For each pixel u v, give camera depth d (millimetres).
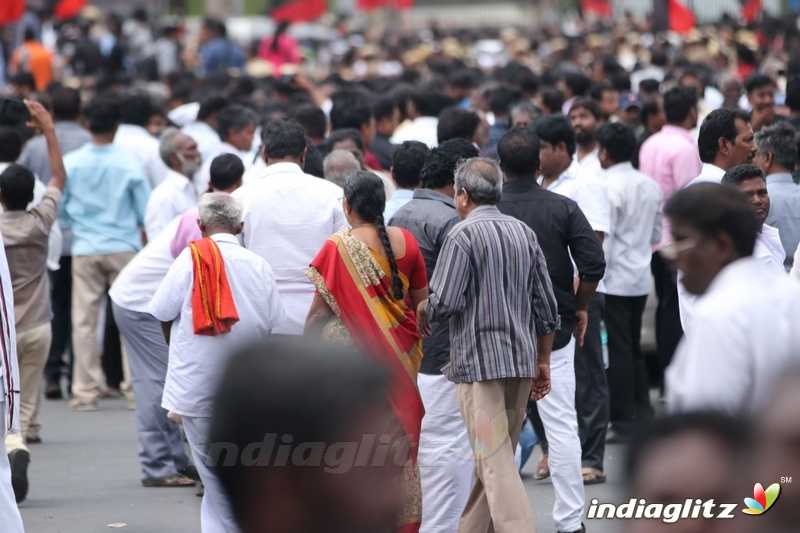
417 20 178375
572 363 18859
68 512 20922
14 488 20906
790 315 9617
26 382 24984
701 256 10195
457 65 58281
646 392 25484
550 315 17047
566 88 37250
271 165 19922
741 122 21203
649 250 24969
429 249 18734
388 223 19250
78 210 29031
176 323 18016
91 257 28906
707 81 44000
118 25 79438
